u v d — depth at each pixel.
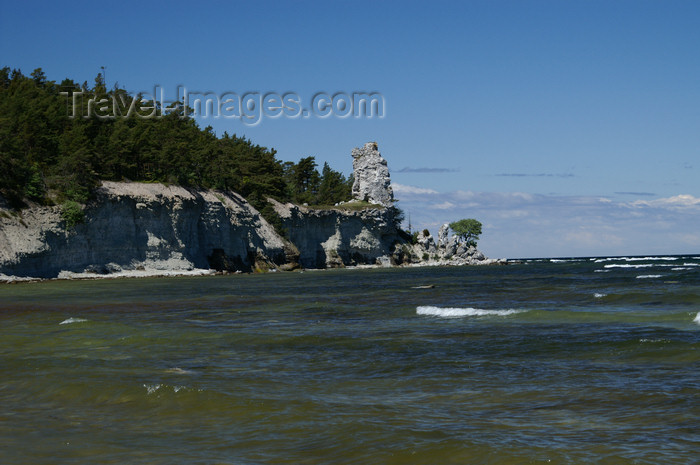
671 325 29.58
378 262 192.25
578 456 11.82
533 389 17.36
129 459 12.23
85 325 33.81
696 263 169.38
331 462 11.88
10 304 51.09
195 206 130.00
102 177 120.56
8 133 106.50
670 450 12.05
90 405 16.50
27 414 15.77
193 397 16.75
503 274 114.12
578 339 25.70
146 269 116.75
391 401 16.41
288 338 28.12
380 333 29.75
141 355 24.22
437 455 12.05
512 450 12.19
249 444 13.06
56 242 102.25
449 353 23.45
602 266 150.88
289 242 162.50
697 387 16.75
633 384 17.42
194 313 42.41
